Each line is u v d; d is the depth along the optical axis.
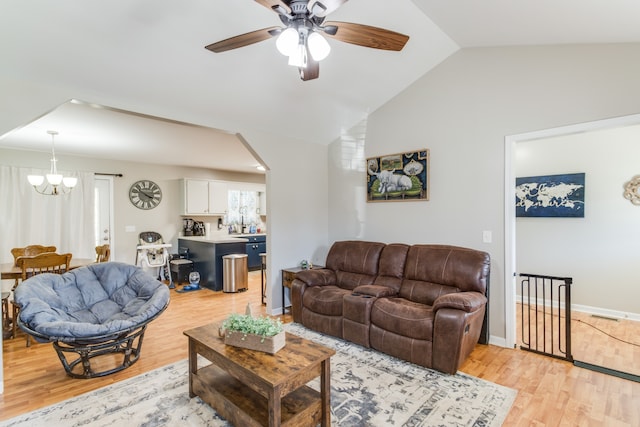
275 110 3.72
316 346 2.03
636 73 2.49
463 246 3.42
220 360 1.96
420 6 2.70
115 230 5.84
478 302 2.64
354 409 2.11
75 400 2.23
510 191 3.11
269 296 4.15
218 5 2.30
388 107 4.08
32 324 2.38
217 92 3.17
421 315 2.70
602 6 2.00
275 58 2.95
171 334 3.48
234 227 7.80
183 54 2.64
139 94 2.89
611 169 3.95
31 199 4.93
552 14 2.28
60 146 4.77
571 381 2.46
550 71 2.88
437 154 3.62
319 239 4.70
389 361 2.79
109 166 5.78
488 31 2.85
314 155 4.64
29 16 2.05
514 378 2.51
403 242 3.94
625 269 3.88
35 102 2.48
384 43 2.03
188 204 6.55
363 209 4.38
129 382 2.47
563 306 4.28
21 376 2.57
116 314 3.00
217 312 4.27
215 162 6.38
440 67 3.59
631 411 2.08
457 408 2.12
